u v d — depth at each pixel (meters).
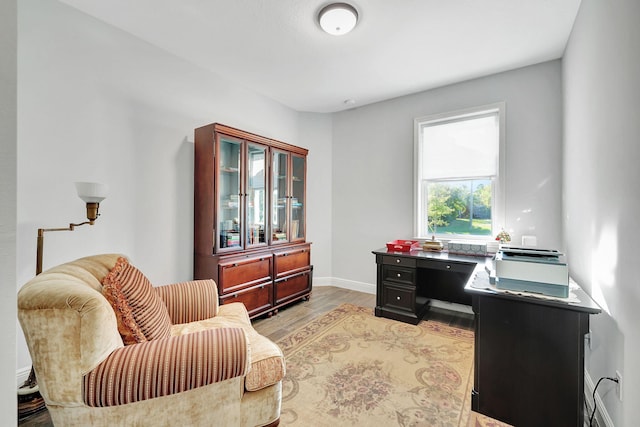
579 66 1.97
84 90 2.02
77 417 1.00
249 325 1.69
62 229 1.65
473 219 3.11
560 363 1.38
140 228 2.36
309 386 1.78
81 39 2.00
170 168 2.55
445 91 3.20
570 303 1.34
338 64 2.73
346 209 3.99
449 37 2.28
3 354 0.58
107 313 1.03
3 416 0.58
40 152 1.83
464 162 3.15
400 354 2.18
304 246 3.43
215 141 2.55
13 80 0.60
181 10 1.99
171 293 1.70
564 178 2.48
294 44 2.39
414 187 3.42
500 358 1.51
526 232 2.76
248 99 3.27
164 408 1.07
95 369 0.97
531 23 2.11
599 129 1.57
